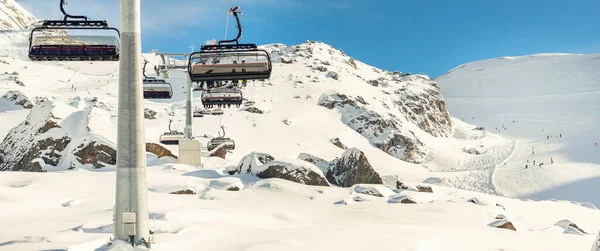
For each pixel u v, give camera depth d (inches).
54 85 4640.8
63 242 393.7
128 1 389.4
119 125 388.2
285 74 5531.5
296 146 3289.9
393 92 5738.2
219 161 1550.2
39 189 786.2
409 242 501.0
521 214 1072.2
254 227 550.9
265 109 4119.1
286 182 1015.6
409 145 4131.4
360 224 669.9
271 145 3176.7
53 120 1338.6
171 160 1342.3
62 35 474.0
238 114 3873.0
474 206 957.8
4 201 660.1
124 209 386.3
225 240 460.8
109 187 845.8
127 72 389.1
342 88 5113.2
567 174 3292.3
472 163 3937.0
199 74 588.7
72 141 1280.8
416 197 973.8
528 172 3378.4
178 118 3523.6
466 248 538.9
